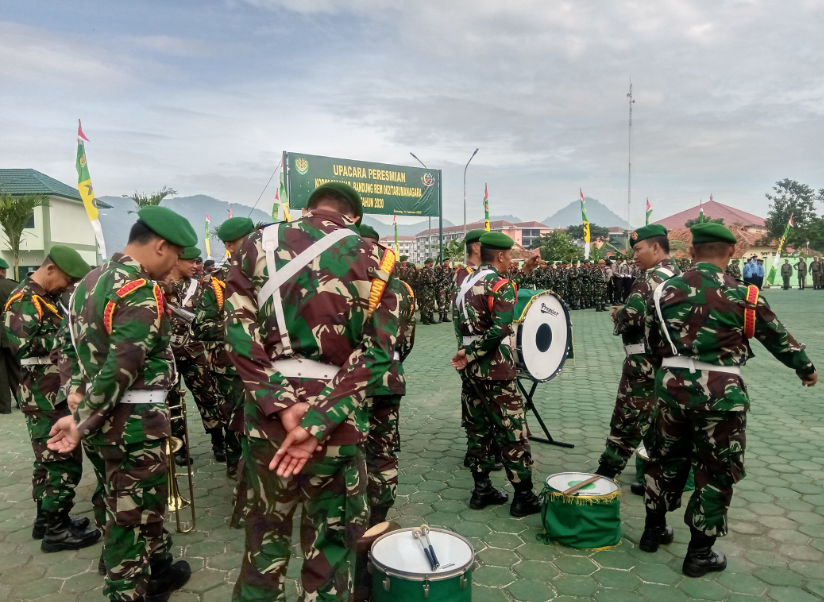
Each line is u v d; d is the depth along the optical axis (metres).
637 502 4.30
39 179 28.55
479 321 3.91
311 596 2.01
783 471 4.87
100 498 3.02
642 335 4.19
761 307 3.06
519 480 4.01
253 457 2.02
